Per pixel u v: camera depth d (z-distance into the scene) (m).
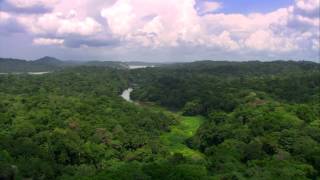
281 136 116.12
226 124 144.62
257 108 159.00
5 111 153.62
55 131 126.50
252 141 114.94
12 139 118.12
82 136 131.38
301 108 151.00
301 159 103.00
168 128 169.12
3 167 94.31
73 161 116.50
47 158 109.38
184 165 94.06
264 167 95.12
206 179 86.25
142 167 91.94
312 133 121.31
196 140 141.88
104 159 120.12
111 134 134.25
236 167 96.62
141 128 156.25
